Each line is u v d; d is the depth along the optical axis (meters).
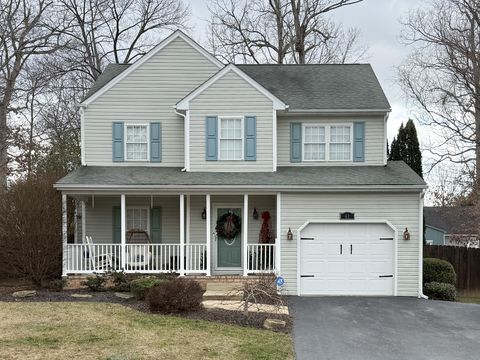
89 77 31.06
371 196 15.43
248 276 15.33
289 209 15.49
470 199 27.39
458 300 19.05
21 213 15.01
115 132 17.81
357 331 10.95
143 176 16.17
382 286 15.43
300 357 8.98
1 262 15.73
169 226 18.06
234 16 32.91
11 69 28.36
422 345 9.97
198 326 10.61
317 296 15.20
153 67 17.98
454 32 26.39
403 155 21.91
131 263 15.55
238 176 16.19
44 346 8.93
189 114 16.86
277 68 20.94
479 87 25.81
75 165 26.20
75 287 15.19
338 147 17.78
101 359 8.30
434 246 22.03
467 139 26.98
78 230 20.27
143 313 11.60
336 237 15.52
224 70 16.83
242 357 8.67
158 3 32.09
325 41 32.00
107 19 31.19
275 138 16.81
